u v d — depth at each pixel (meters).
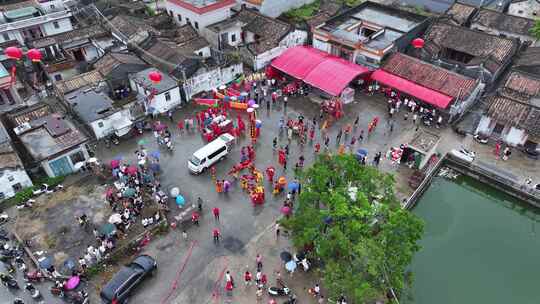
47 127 45.47
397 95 56.38
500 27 66.50
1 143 43.22
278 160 46.66
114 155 47.69
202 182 44.22
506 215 44.50
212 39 66.38
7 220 39.81
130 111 51.25
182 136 50.56
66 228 38.78
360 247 28.58
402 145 47.78
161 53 58.88
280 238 38.06
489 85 57.47
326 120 53.00
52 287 33.59
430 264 38.28
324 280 31.62
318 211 32.84
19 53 45.53
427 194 46.31
